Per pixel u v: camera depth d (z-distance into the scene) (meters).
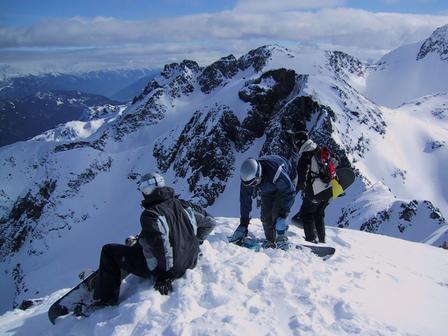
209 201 107.81
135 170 134.12
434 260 10.70
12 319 7.28
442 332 5.38
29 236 127.06
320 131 100.81
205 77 178.75
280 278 6.20
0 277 120.38
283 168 7.57
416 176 107.88
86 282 6.14
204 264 6.43
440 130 132.00
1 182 185.50
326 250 8.03
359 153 104.06
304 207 9.34
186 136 127.38
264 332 4.85
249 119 113.00
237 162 111.38
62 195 128.62
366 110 118.19
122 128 161.25
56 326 5.81
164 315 5.18
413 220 60.47
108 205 126.44
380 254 10.20
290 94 116.88
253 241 8.12
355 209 69.94
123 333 4.97
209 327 4.84
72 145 167.38
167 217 5.77
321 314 5.22
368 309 5.66
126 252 5.98
